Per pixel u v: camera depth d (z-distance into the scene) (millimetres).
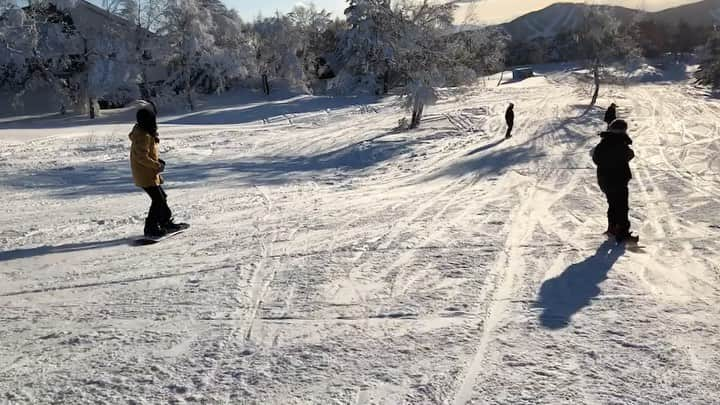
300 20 70062
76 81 52531
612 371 3613
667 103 37094
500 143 21234
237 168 17641
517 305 4863
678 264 6004
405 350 4043
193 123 42000
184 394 3508
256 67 60969
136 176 7824
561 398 3309
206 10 55562
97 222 9477
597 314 4590
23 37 50094
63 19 54219
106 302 5316
